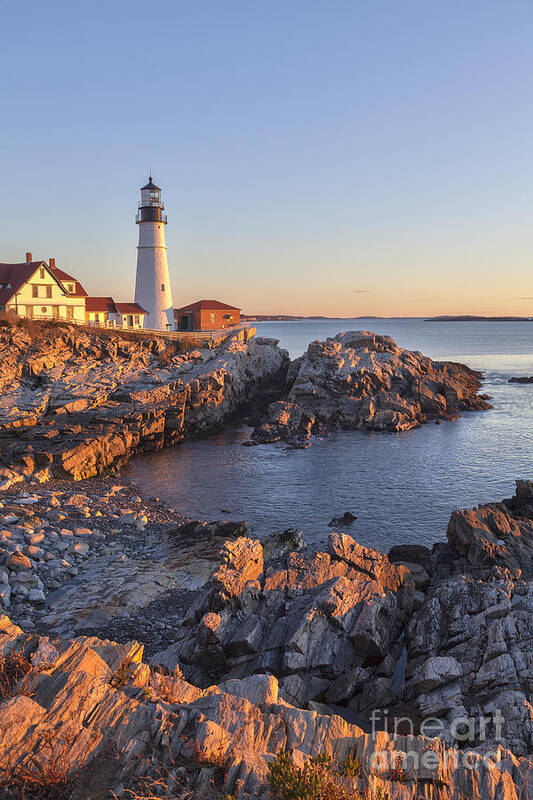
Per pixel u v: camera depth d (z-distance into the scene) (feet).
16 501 123.85
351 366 252.42
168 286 334.03
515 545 94.63
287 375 302.04
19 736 26.48
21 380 211.00
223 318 374.43
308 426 219.00
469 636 61.31
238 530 107.86
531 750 46.68
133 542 107.76
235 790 25.04
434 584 85.61
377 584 72.28
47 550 97.45
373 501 142.20
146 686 34.32
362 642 62.34
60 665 34.22
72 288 283.38
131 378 226.99
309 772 25.02
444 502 141.49
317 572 76.13
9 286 256.11
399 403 237.45
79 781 24.35
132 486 154.20
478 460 180.55
